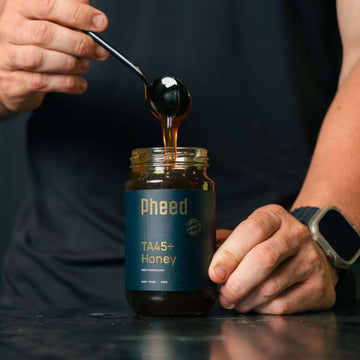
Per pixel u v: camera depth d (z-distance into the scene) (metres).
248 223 0.68
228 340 0.56
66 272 0.94
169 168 0.66
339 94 0.85
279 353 0.53
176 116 0.73
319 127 0.99
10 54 0.79
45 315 0.70
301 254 0.69
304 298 0.69
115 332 0.59
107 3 0.96
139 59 0.96
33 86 0.80
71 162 0.97
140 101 0.96
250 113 0.95
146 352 0.53
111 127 0.97
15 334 0.59
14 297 0.97
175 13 0.95
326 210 0.75
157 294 0.66
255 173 0.95
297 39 0.96
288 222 0.69
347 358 0.51
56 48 0.77
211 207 0.67
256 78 0.95
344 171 0.78
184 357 0.52
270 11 0.95
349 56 0.90
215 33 0.95
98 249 0.95
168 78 0.73
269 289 0.68
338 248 0.74
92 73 0.96
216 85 0.95
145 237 0.66
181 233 0.66
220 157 0.95
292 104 0.95
